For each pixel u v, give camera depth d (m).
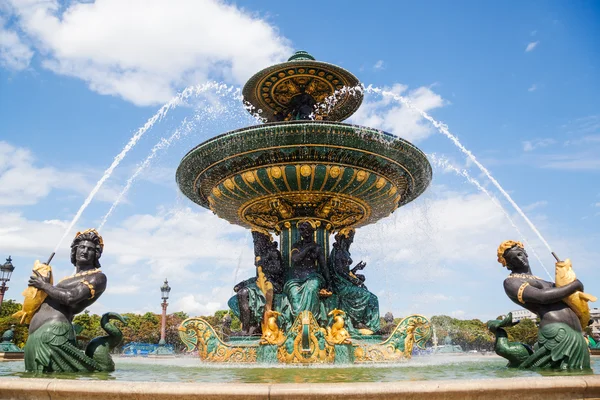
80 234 7.05
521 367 6.87
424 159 10.84
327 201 10.91
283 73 11.94
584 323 6.80
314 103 12.88
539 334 6.82
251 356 9.09
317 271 10.70
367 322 10.80
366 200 11.09
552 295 6.67
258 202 11.11
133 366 8.48
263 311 10.11
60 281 6.63
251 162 10.12
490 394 3.96
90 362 6.38
